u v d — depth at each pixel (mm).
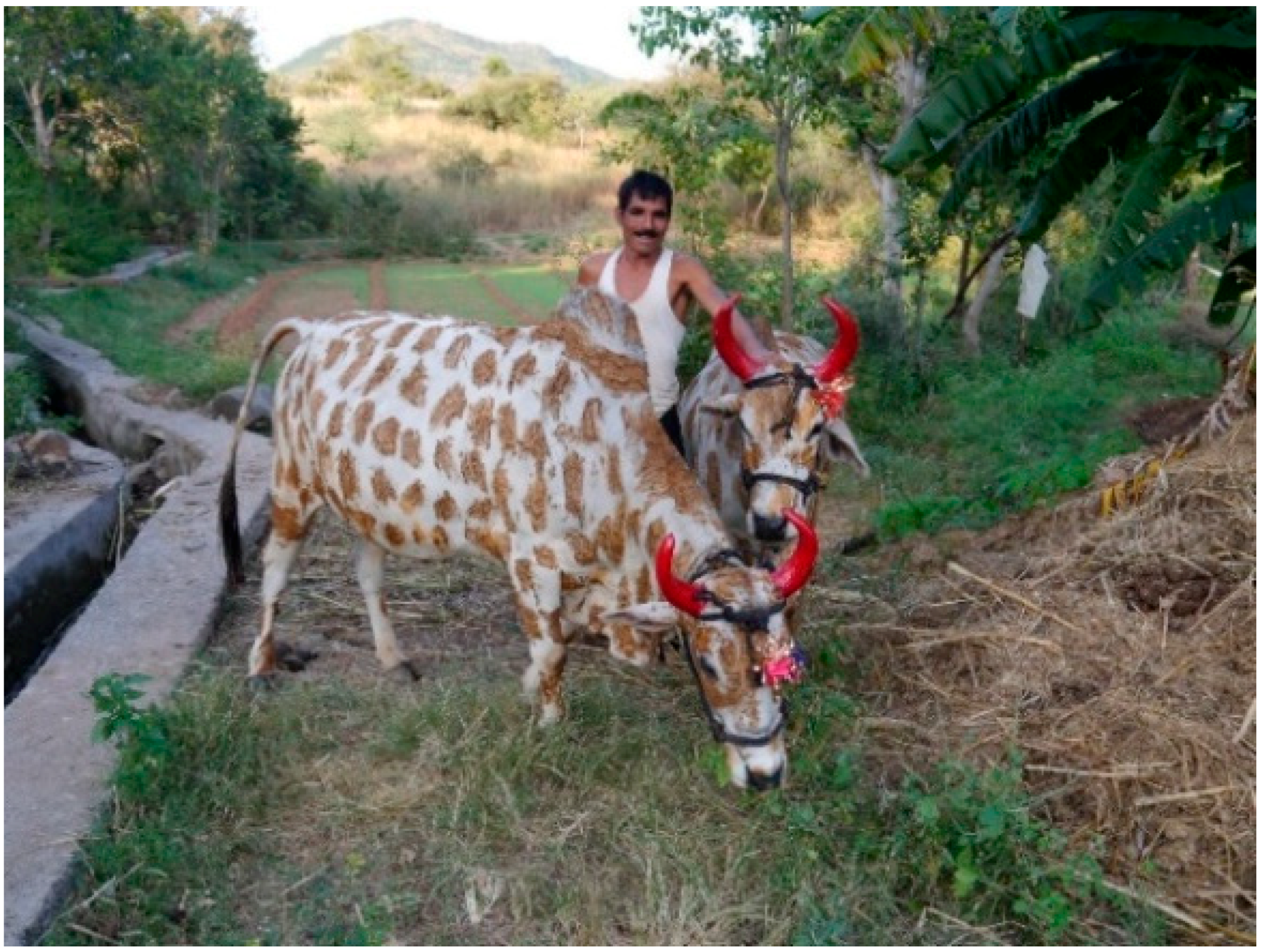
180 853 3547
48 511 7059
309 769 4051
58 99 20250
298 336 4633
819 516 6754
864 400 8852
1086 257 12680
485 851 3627
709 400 3920
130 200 24297
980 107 6664
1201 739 3736
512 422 3871
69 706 4395
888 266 10422
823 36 8141
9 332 11391
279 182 28344
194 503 6859
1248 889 3346
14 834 3561
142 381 10742
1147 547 4660
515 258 24969
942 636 4527
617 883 3494
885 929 3277
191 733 4027
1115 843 3576
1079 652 4246
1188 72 6574
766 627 3074
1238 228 9562
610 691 4418
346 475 4199
